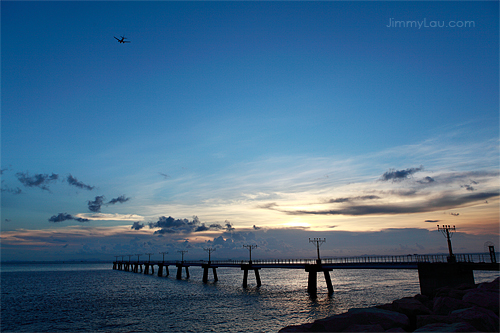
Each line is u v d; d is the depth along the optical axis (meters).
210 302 66.44
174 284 112.31
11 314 57.81
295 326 24.53
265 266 90.25
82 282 131.88
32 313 58.53
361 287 89.62
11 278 167.88
